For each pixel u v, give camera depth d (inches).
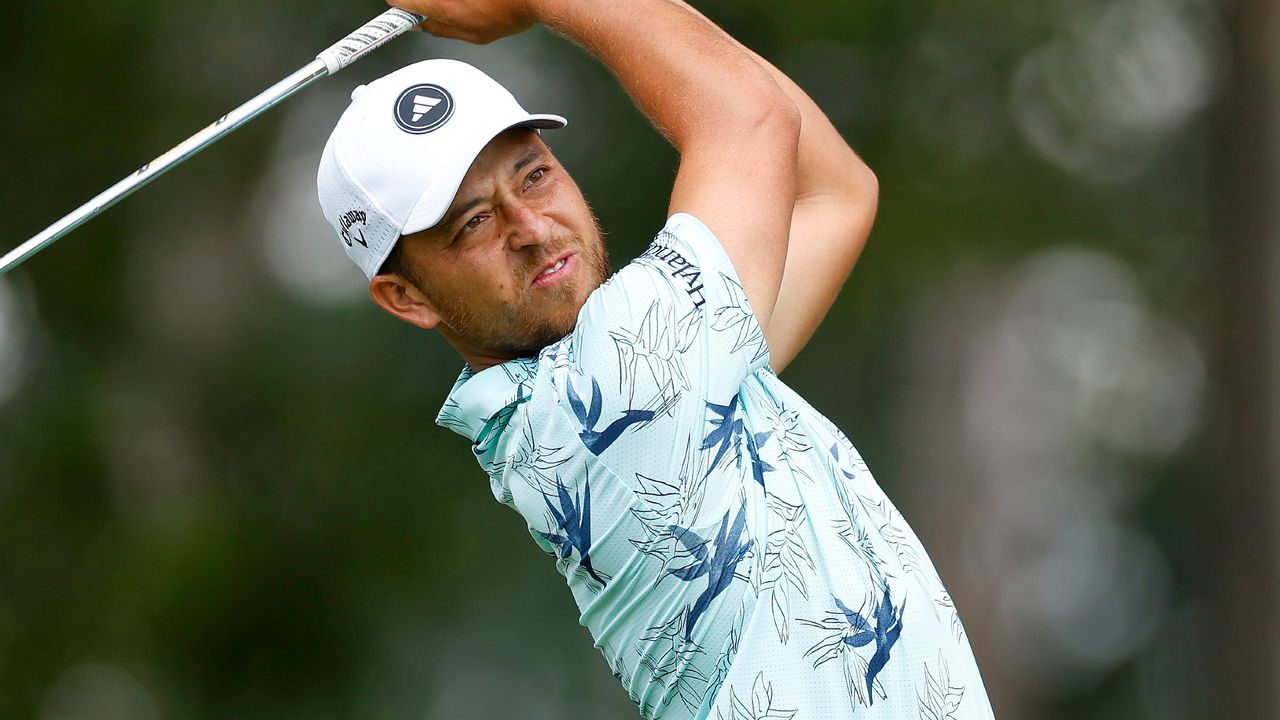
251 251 1622.8
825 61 1483.8
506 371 390.3
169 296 1566.2
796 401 387.5
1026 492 2078.0
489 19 431.8
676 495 368.5
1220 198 1716.3
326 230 1674.5
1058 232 1571.1
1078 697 2391.7
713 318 368.5
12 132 1455.5
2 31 1424.7
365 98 395.5
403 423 1540.4
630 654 386.0
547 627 1598.2
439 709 1604.3
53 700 1400.1
